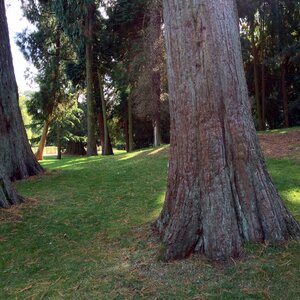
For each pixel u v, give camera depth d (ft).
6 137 27.94
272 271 9.36
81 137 91.25
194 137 10.95
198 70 10.86
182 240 10.77
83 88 70.64
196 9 10.85
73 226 15.23
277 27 57.98
